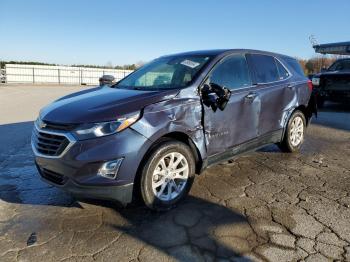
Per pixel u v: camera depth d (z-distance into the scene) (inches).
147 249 117.0
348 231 127.5
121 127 127.5
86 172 125.0
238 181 177.8
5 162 216.5
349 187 170.7
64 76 1456.7
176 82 162.2
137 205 149.7
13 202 154.9
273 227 130.3
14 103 534.6
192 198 156.6
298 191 165.0
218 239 122.3
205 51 186.9
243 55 189.3
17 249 117.6
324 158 220.5
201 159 155.6
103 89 176.2
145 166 134.7
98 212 144.2
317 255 112.3
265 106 191.6
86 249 117.3
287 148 224.5
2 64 1375.5
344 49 625.9
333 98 435.8
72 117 130.6
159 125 135.7
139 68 203.5
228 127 166.9
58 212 144.6
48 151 132.8
